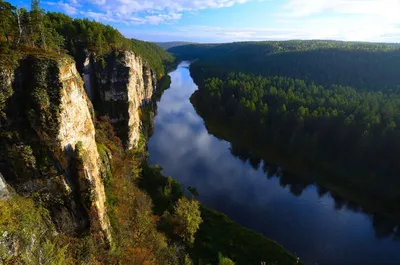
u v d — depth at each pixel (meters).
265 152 73.81
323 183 59.69
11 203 20.80
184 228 36.81
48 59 26.50
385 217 49.16
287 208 50.69
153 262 30.06
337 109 76.19
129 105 56.59
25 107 24.64
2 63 23.92
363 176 59.00
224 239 39.06
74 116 27.86
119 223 33.22
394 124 59.34
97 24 63.62
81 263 23.00
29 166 23.78
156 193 46.47
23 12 31.08
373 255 40.72
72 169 26.69
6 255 16.61
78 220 26.52
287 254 38.47
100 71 56.03
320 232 44.88
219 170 63.19
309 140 67.50
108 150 43.59
